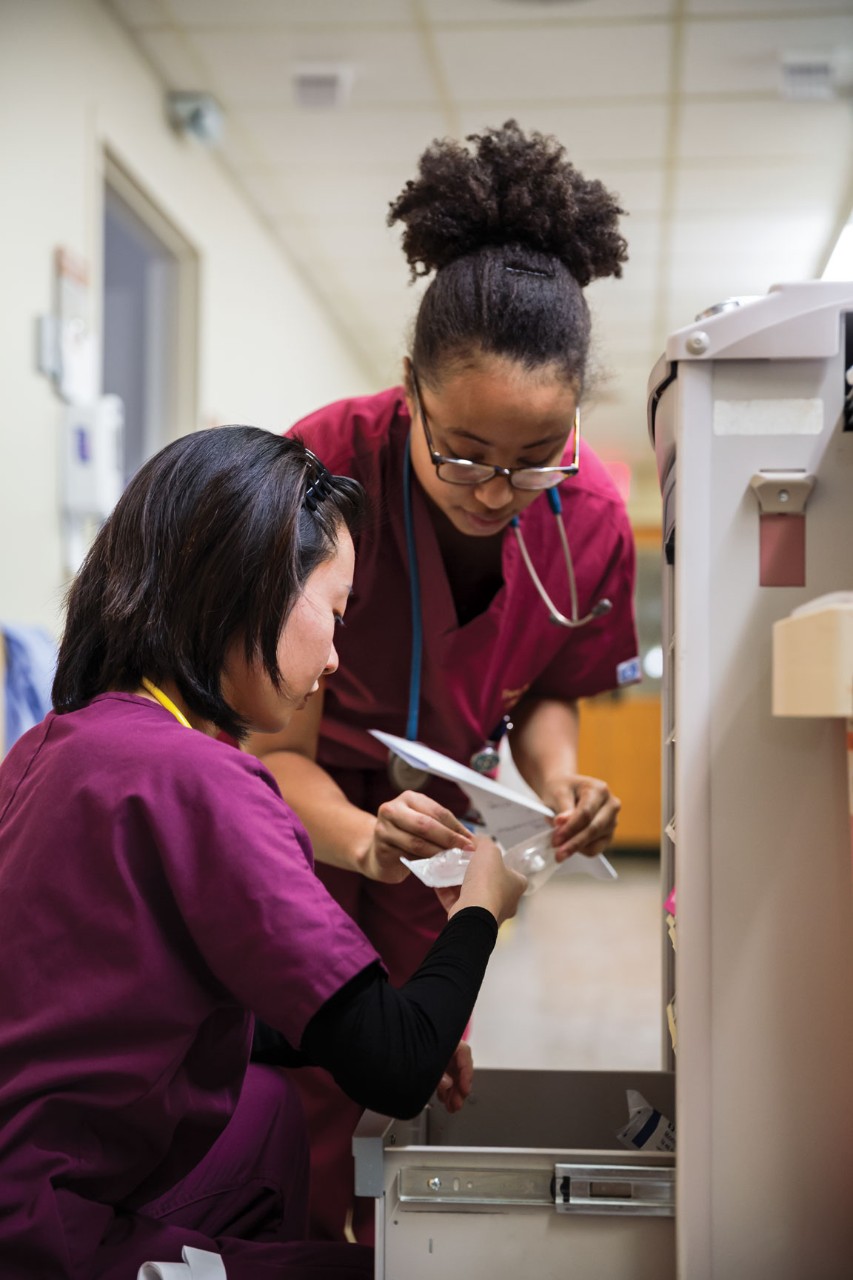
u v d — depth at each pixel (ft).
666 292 17.79
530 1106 4.14
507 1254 3.12
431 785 5.17
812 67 11.57
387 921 5.28
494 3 10.70
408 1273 3.15
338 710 5.10
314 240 16.42
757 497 3.00
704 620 3.00
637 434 24.70
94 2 10.62
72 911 2.93
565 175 4.32
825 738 2.98
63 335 9.84
